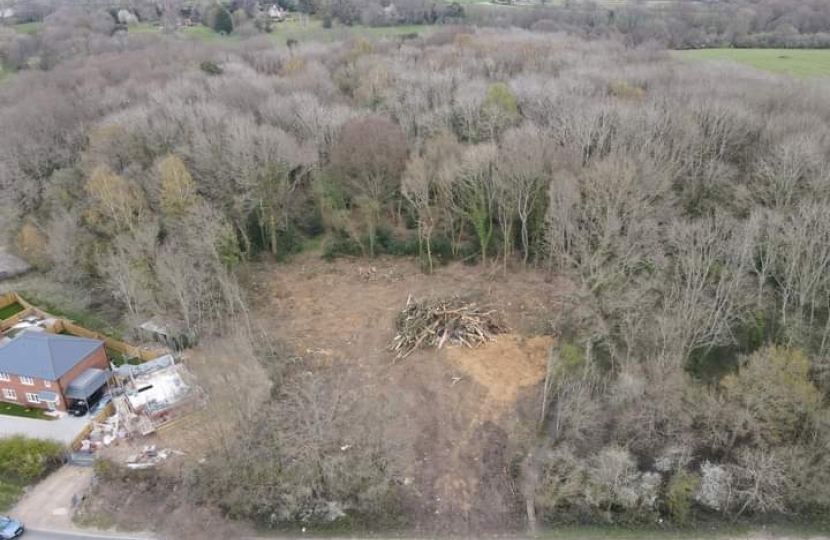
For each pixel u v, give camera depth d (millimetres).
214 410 56188
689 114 81000
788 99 87312
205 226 71125
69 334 73000
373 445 54562
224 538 48562
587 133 79062
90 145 89438
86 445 57250
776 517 49406
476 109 91250
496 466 54188
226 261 74125
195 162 81812
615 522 49562
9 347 62781
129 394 62219
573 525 49438
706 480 50156
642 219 66312
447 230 84812
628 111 81188
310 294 78062
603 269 64562
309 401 60281
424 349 67562
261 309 75188
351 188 81312
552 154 73875
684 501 49344
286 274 82312
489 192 75625
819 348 57125
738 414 51219
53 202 82250
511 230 79875
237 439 55625
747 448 50969
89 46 149750
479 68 115375
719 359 61094
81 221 76750
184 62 129125
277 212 85125
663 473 51938
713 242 62594
